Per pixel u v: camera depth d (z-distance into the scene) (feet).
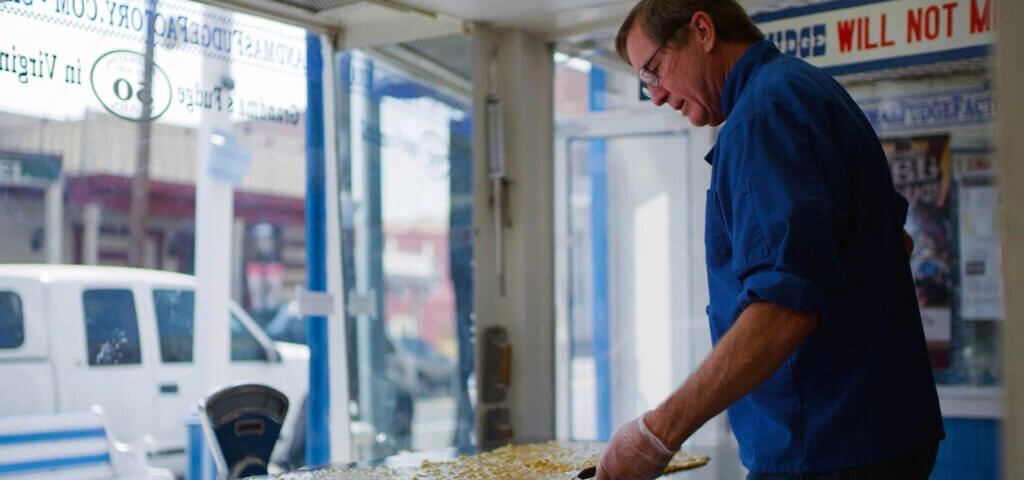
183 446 12.33
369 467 7.91
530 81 11.50
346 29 11.28
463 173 11.24
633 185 12.82
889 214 5.49
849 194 5.19
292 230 11.94
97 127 10.94
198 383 12.45
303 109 11.18
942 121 10.85
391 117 11.46
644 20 6.16
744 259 5.00
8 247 10.60
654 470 4.97
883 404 5.21
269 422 8.54
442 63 11.25
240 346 12.46
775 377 5.35
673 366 12.81
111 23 9.35
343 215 11.46
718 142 5.56
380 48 11.34
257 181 11.94
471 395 11.22
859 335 5.22
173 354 12.29
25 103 9.20
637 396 13.03
